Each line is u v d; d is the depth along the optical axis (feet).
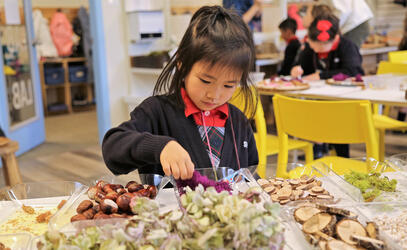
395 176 3.69
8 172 8.50
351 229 2.54
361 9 12.57
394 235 2.61
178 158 2.84
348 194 3.21
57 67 20.36
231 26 3.24
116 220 2.40
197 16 3.45
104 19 12.75
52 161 12.35
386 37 21.85
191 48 3.19
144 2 13.19
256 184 3.29
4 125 12.25
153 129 3.95
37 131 14.23
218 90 3.23
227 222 2.07
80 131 16.37
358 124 5.67
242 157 4.17
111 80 13.19
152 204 2.45
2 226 2.97
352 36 12.82
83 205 2.87
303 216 2.77
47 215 3.05
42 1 20.44
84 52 20.95
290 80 9.70
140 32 12.78
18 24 13.33
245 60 3.18
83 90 21.62
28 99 13.84
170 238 2.08
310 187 3.38
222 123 4.07
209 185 2.90
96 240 2.17
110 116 13.32
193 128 3.94
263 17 16.40
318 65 11.17
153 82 13.96
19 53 13.34
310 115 6.03
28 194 3.41
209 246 2.03
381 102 7.37
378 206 2.90
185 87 3.61
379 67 11.04
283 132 6.83
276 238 2.09
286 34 13.58
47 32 19.92
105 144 3.45
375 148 5.68
